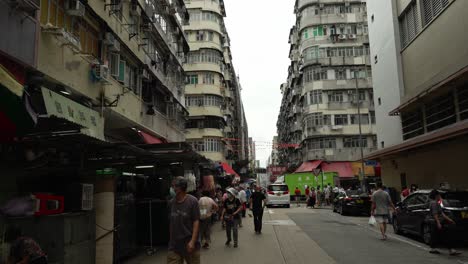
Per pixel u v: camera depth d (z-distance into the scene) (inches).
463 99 691.4
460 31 697.0
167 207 465.7
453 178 705.6
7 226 247.4
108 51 615.8
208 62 2128.4
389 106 1053.8
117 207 364.8
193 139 2097.7
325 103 2038.6
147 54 817.5
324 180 1664.6
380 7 1119.0
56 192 303.3
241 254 413.4
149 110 807.7
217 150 2116.1
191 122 2118.6
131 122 716.7
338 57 2054.6
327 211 1129.4
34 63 360.8
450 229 438.6
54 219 266.4
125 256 384.2
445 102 762.8
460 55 696.4
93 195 328.2
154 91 896.9
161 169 608.4
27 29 350.6
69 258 271.9
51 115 302.5
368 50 2062.0
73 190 299.6
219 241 512.7
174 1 1113.4
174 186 238.2
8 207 265.3
